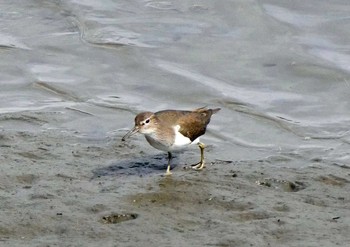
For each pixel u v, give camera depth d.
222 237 10.80
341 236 10.96
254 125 16.64
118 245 10.53
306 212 11.80
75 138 15.31
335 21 20.78
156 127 13.27
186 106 17.48
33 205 11.70
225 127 16.50
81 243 10.56
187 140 13.50
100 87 18.25
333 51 19.56
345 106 17.47
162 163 14.07
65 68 19.05
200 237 10.80
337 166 14.21
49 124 16.20
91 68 19.02
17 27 20.92
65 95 17.84
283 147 15.67
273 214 11.68
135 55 19.45
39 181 12.73
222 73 18.78
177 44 19.95
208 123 14.99
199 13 21.34
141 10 21.62
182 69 18.91
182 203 12.01
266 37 20.16
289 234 10.98
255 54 19.48
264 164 14.16
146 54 19.53
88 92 18.02
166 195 12.24
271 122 16.77
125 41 20.06
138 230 10.99
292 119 16.94
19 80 18.45
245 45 19.86
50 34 20.52
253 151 15.34
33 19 21.30
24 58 19.42
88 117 16.72
